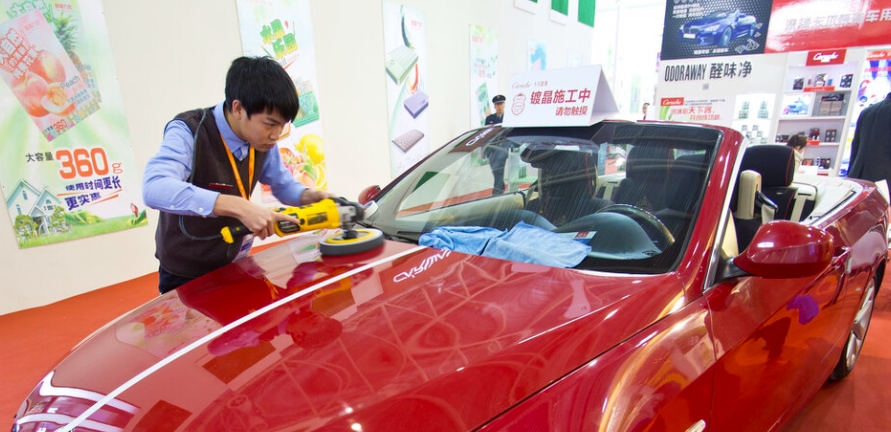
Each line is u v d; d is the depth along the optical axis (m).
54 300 3.55
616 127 1.70
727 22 4.82
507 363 0.83
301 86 4.98
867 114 4.32
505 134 1.93
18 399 2.37
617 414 0.83
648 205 1.37
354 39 5.52
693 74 5.12
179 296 1.19
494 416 0.76
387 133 6.23
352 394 0.75
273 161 1.82
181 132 1.46
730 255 1.45
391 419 0.71
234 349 0.89
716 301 1.16
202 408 0.74
